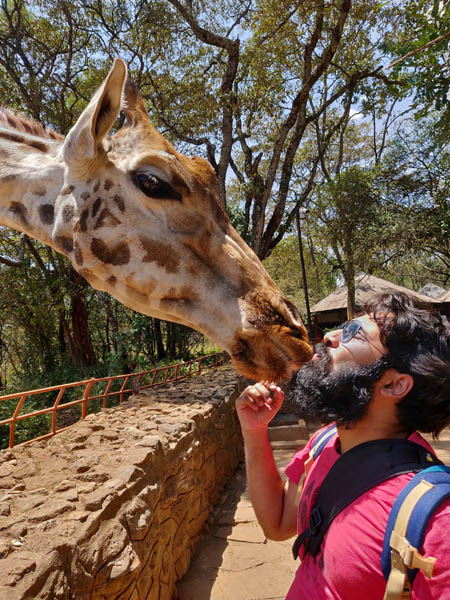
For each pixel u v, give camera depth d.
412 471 1.01
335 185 17.58
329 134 19.31
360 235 17.06
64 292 17.84
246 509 5.18
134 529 2.54
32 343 21.11
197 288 1.48
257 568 3.91
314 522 1.13
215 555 4.16
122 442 3.72
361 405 1.10
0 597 1.52
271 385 1.55
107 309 18.39
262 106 14.20
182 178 1.50
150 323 17.20
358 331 1.15
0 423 3.57
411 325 1.09
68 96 17.78
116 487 2.63
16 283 18.36
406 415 1.10
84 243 1.53
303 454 1.54
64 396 15.74
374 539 0.97
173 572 3.49
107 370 17.31
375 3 13.59
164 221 1.50
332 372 1.15
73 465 3.04
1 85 15.55
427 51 4.30
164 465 3.49
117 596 2.23
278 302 1.46
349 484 1.07
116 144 1.59
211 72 15.89
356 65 15.85
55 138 1.93
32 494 2.57
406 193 17.14
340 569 1.01
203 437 4.95
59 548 1.86
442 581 0.85
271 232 15.14
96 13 15.67
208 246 1.50
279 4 12.19
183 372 14.49
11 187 1.72
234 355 1.44
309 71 13.46
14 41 16.52
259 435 1.55
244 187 14.21
